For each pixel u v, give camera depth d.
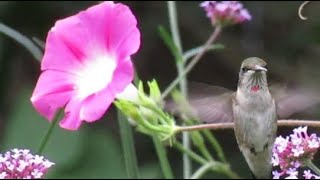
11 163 0.94
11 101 1.49
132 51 0.91
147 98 0.96
